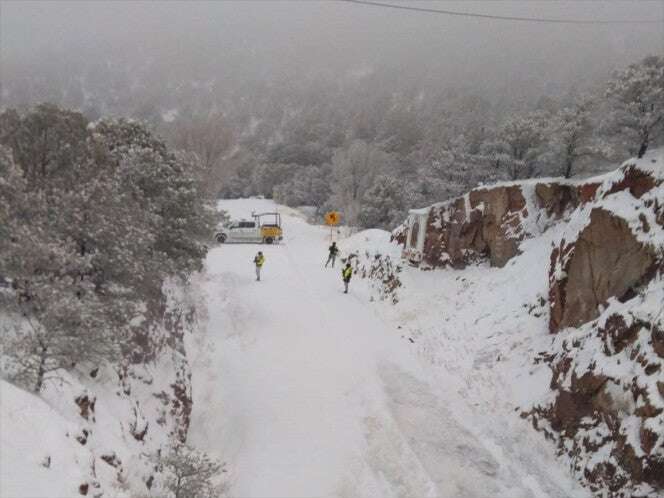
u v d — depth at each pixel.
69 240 11.09
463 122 74.25
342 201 41.72
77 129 14.20
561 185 19.72
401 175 57.09
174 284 19.41
